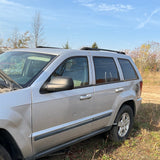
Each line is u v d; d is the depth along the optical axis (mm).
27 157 2422
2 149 2180
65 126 2842
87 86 3254
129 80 4402
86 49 3738
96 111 3426
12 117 2191
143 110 6625
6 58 3301
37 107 2455
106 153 3725
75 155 3562
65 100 2805
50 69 2732
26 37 17344
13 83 2398
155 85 14305
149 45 19016
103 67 3717
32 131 2436
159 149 4039
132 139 4438
